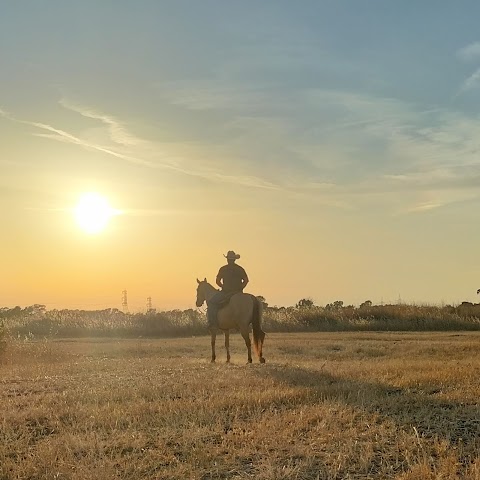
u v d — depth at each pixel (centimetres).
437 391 1166
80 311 4453
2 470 756
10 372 1694
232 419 975
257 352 1812
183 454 807
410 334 3167
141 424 946
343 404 1021
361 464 746
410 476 695
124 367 1714
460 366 1494
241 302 1817
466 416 938
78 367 1745
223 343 2773
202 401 1074
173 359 2038
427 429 880
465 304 4269
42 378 1502
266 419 950
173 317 3966
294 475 721
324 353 2147
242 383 1294
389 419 927
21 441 872
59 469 748
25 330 3916
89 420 976
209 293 2017
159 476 734
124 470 750
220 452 805
